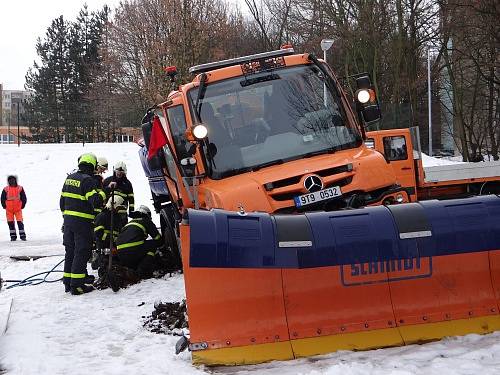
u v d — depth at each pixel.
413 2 31.42
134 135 47.53
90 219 9.11
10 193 16.72
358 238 4.97
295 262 4.83
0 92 101.12
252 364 4.98
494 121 32.59
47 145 33.50
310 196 6.06
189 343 5.18
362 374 4.50
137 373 5.07
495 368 4.49
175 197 8.35
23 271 11.62
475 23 25.80
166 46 35.69
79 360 5.67
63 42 56.12
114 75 44.34
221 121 6.97
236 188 6.13
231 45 40.53
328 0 32.38
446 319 5.27
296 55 7.39
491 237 5.16
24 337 6.57
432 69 35.28
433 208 5.20
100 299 8.48
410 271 5.25
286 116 7.04
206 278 5.09
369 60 32.56
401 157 12.15
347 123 7.06
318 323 5.17
